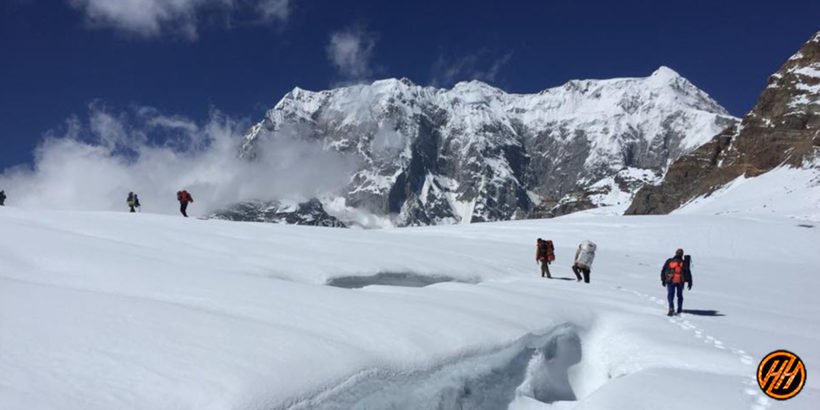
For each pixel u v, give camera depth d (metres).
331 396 7.76
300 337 9.12
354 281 19.08
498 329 12.34
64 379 6.78
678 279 18.12
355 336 9.99
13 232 17.48
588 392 13.11
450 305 14.17
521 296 16.80
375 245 26.80
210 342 8.46
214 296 11.91
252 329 9.27
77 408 6.13
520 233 60.53
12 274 13.29
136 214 29.33
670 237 58.00
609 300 20.28
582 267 25.11
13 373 6.75
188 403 6.67
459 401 9.70
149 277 13.49
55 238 17.45
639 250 53.25
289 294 12.72
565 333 14.48
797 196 126.12
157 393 6.76
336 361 8.51
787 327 17.52
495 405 10.37
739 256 52.16
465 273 23.20
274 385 7.38
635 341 14.55
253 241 22.94
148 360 7.59
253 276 15.08
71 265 14.62
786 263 46.97
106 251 16.42
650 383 11.32
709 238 57.81
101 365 7.28
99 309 9.53
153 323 9.05
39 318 8.74
